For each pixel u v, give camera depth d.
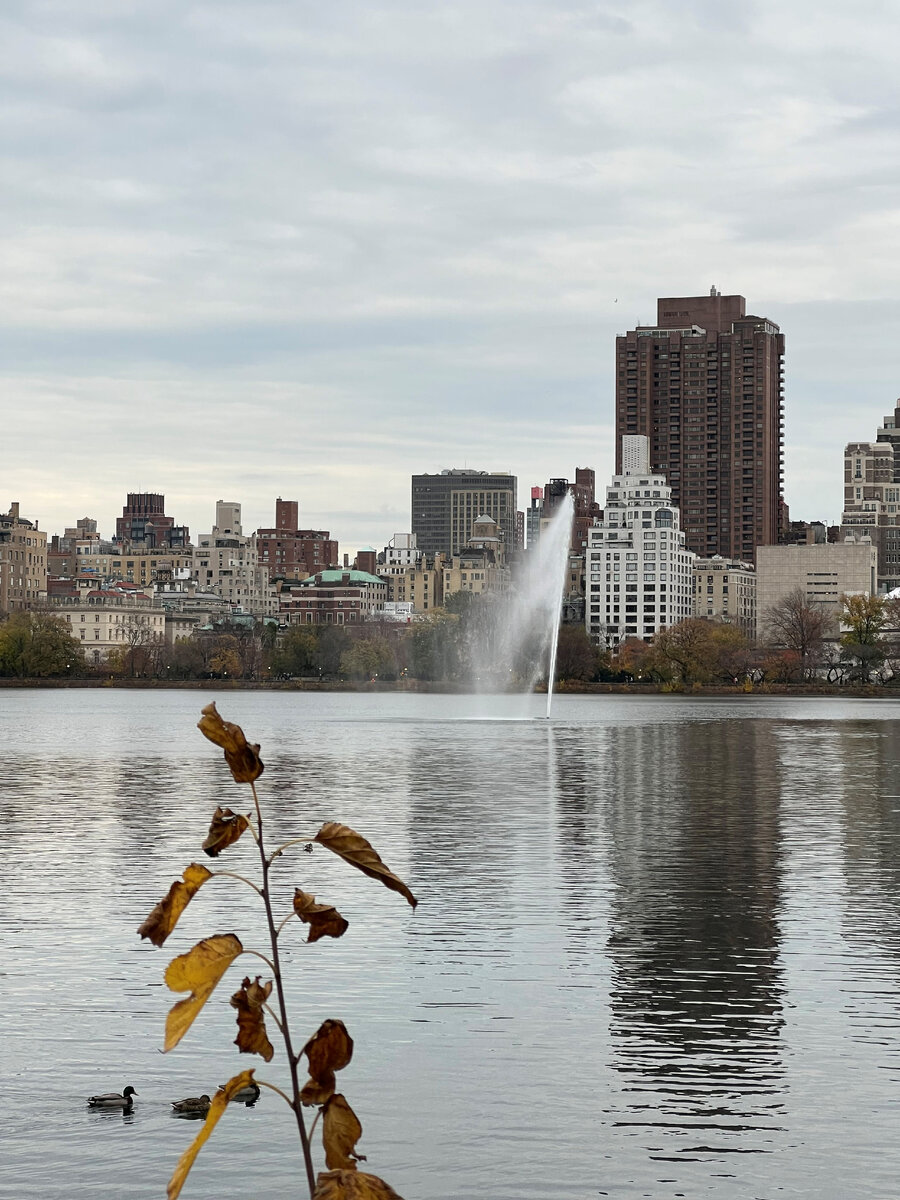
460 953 40.09
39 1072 29.69
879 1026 32.81
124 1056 30.77
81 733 160.12
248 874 53.56
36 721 191.75
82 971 37.84
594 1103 27.70
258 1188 23.97
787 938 42.31
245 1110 27.53
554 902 48.09
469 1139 25.92
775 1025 32.94
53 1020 33.34
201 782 94.38
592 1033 32.22
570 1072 29.53
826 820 72.50
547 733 164.88
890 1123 26.64
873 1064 30.02
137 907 46.66
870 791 89.38
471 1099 27.94
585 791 89.06
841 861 57.66
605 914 45.91
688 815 74.69
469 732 166.88
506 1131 26.33
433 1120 26.83
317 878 52.88
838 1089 28.50
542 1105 27.61
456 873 54.25
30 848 60.34
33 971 37.84
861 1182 24.05
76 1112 27.41
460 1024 32.97
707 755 125.06
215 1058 30.70
